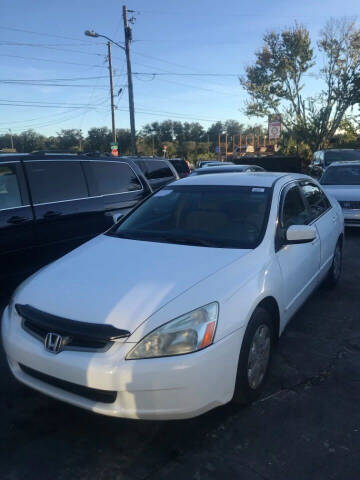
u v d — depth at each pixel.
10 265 4.82
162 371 2.48
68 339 2.63
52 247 5.23
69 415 3.06
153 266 3.15
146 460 2.60
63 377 2.59
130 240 3.78
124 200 6.18
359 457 2.59
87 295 2.85
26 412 3.10
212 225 3.79
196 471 2.50
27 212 4.96
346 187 9.63
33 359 2.71
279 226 3.76
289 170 21.56
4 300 5.12
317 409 3.07
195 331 2.60
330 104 28.62
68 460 2.62
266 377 3.28
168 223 3.98
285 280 3.50
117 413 2.52
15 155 5.07
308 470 2.50
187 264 3.15
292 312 3.85
